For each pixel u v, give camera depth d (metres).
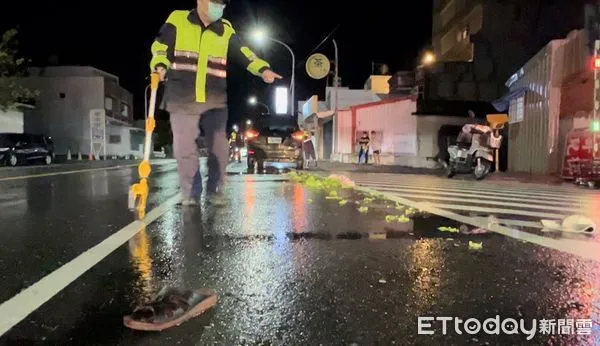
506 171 20.80
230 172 16.53
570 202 8.64
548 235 5.04
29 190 9.84
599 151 12.31
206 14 5.75
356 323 2.63
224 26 5.95
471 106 26.98
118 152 55.50
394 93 33.50
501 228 5.42
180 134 6.26
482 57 27.86
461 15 32.91
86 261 3.84
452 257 4.01
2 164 24.66
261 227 5.26
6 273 3.52
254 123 17.77
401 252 4.16
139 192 5.76
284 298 3.00
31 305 2.88
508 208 7.51
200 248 4.26
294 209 6.66
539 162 17.31
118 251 4.16
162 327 2.54
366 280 3.36
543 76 17.06
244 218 5.84
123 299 2.98
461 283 3.31
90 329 2.54
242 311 2.78
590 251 4.29
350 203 7.44
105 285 3.25
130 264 3.75
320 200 7.76
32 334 2.48
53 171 18.58
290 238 4.70
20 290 3.15
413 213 6.50
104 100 50.28
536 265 3.79
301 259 3.90
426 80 27.53
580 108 14.63
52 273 3.53
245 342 2.40
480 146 14.85
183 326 2.58
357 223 5.57
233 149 32.94
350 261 3.84
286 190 9.43
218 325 2.59
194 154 6.42
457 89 27.61
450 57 34.03
